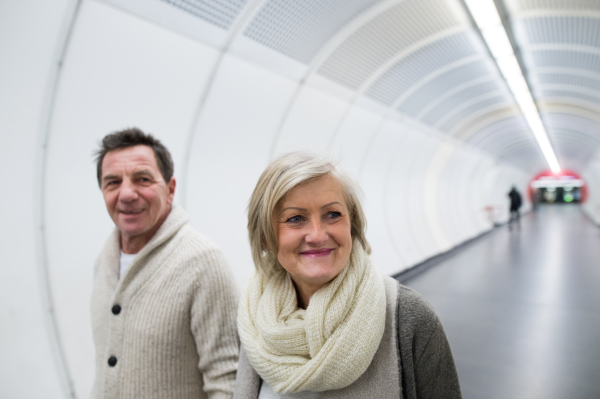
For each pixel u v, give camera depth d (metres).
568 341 4.58
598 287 6.96
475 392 3.56
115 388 1.53
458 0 4.74
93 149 3.27
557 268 8.95
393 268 8.51
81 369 3.19
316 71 5.08
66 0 2.68
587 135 15.86
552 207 40.84
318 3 4.06
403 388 1.09
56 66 2.87
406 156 9.74
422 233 11.07
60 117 3.02
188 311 1.55
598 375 3.71
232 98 4.36
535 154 27.16
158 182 1.66
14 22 2.53
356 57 5.30
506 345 4.60
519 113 11.78
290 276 1.27
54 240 3.06
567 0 4.79
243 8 3.60
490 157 18.86
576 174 40.41
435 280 8.47
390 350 1.09
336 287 1.10
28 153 2.84
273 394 1.20
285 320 1.17
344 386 1.06
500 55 6.59
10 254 2.79
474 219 17.98
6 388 2.74
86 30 2.91
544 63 7.14
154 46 3.38
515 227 21.19
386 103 7.11
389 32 5.12
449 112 9.48
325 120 6.07
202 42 3.66
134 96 3.48
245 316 1.28
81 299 3.23
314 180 1.08
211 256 1.60
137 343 1.53
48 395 2.95
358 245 1.19
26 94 2.76
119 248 1.78
